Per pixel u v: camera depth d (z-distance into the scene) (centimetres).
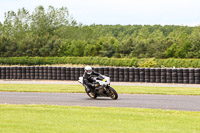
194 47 9794
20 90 3319
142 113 1941
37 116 1766
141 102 2466
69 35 13850
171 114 1912
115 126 1518
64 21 13950
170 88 3553
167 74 4419
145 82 4528
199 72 4297
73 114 1848
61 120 1650
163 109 2120
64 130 1395
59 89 3438
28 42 11138
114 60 8750
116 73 4653
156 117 1792
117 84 4238
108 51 10731
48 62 9588
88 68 2684
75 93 3109
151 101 2519
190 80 4328
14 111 1944
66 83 4428
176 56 9931
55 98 2719
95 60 9188
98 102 2467
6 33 13488
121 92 3147
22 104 2341
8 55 10994
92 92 2686
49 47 10950
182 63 8294
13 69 5234
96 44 10988
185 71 4347
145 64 6475
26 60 9381
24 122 1573
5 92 3177
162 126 1545
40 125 1505
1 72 5266
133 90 3322
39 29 13550
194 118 1775
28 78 5175
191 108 2191
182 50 9875
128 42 10906
